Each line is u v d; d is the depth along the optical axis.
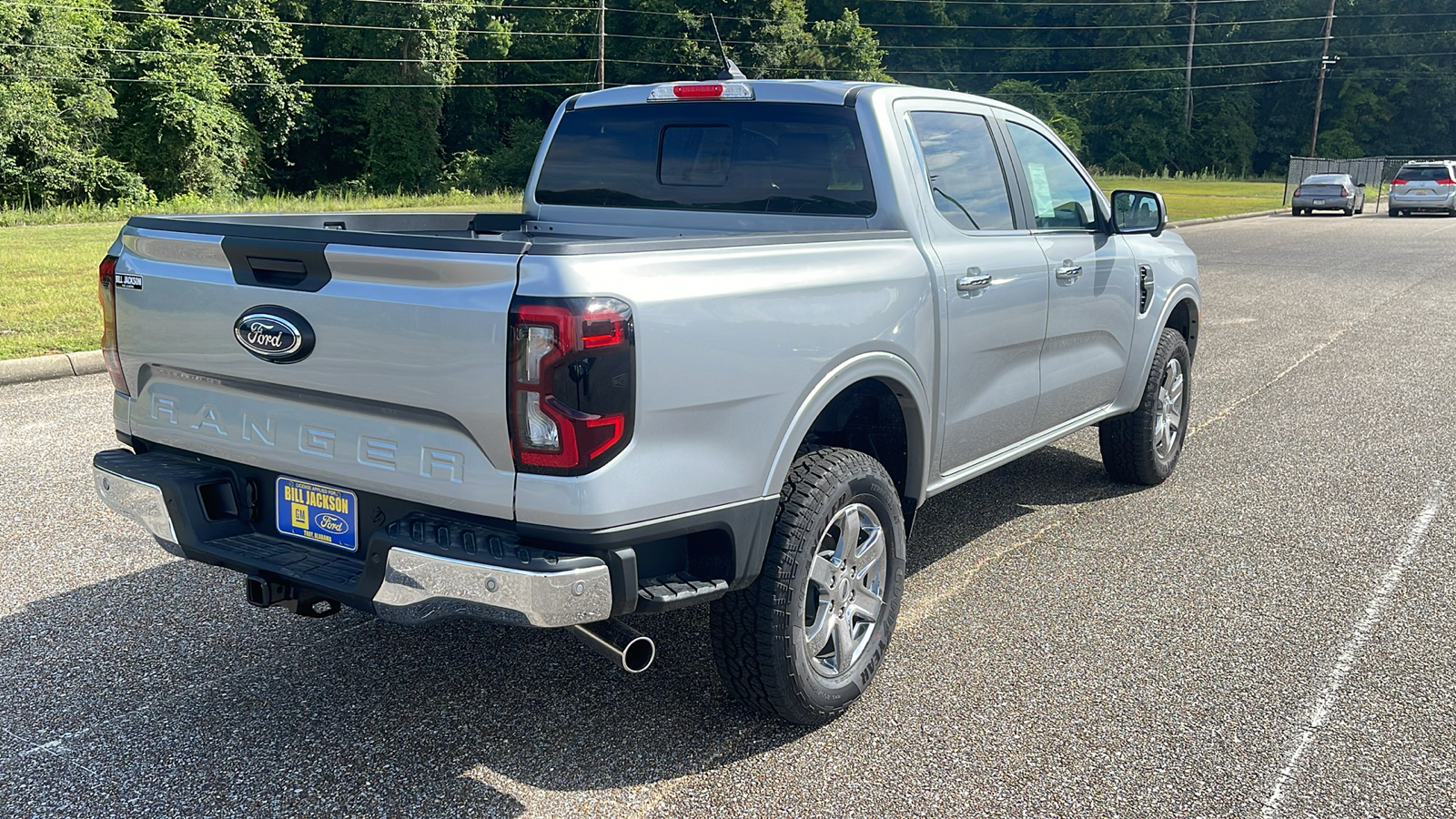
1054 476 6.17
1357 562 4.78
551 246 2.56
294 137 54.72
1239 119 86.62
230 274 3.02
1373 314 12.70
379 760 3.15
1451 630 4.09
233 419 3.12
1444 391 8.41
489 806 2.92
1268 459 6.49
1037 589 4.50
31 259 15.77
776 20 62.28
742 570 2.99
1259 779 3.07
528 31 63.16
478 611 2.62
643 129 4.30
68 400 7.54
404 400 2.72
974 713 3.45
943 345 3.78
